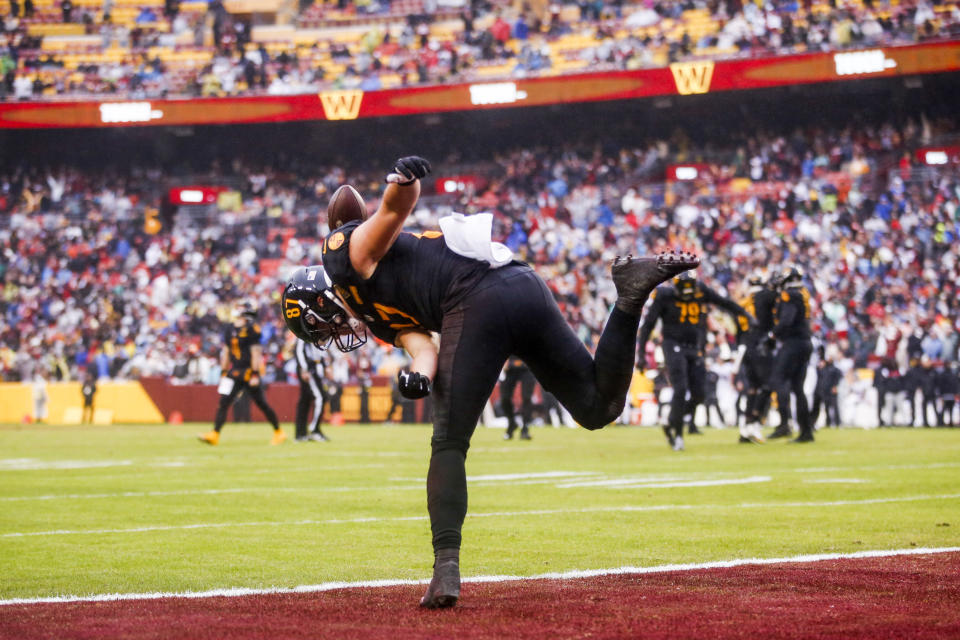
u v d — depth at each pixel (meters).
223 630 7.88
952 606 8.77
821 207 75.12
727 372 58.12
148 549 13.29
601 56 81.75
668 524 15.37
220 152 93.25
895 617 8.25
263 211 88.38
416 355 9.64
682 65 75.56
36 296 82.44
